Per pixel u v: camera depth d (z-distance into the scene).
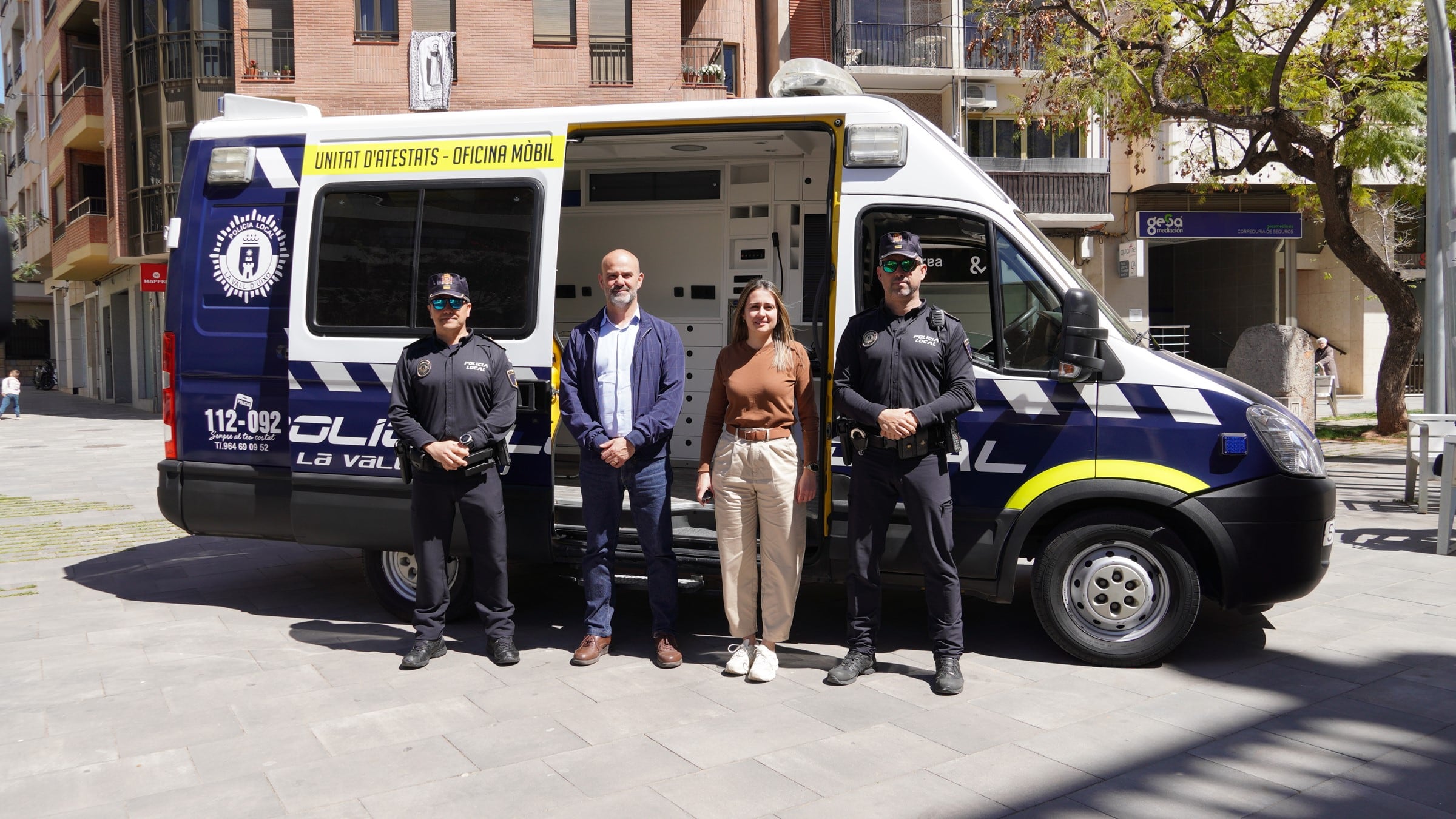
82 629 5.37
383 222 5.33
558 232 5.12
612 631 5.33
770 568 4.55
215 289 5.61
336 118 5.55
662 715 4.11
